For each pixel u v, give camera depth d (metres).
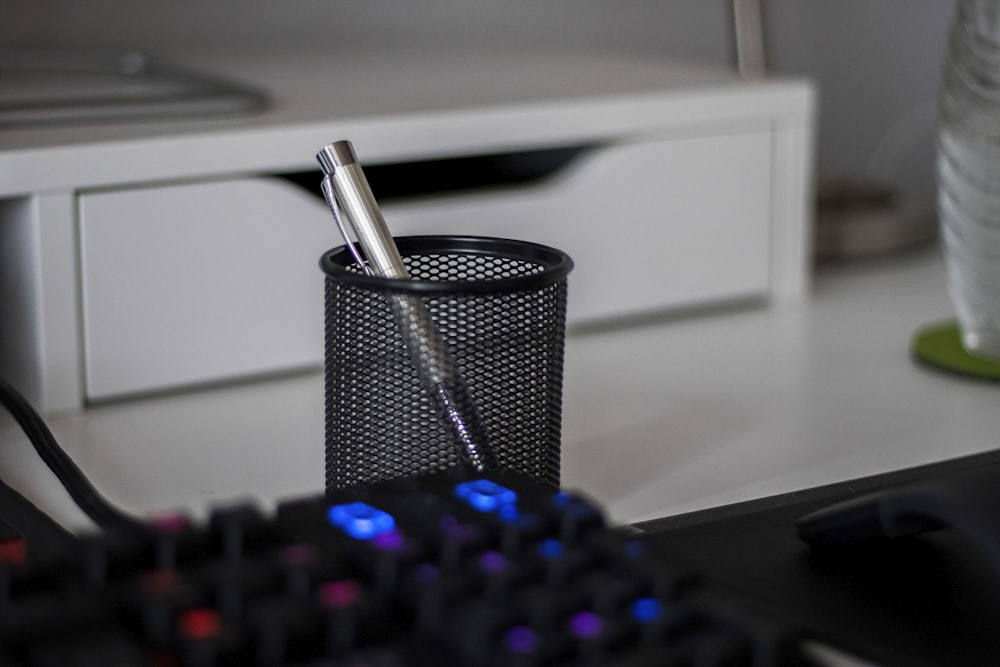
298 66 1.10
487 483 0.47
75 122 0.82
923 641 0.46
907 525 0.50
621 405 0.80
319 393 0.84
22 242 0.78
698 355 0.90
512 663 0.35
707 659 0.36
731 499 0.64
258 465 0.70
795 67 1.42
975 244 0.86
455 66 1.11
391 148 0.86
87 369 0.79
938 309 1.01
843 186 1.24
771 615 0.47
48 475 0.66
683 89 0.97
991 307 0.86
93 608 0.36
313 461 0.71
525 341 0.60
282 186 0.83
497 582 0.39
